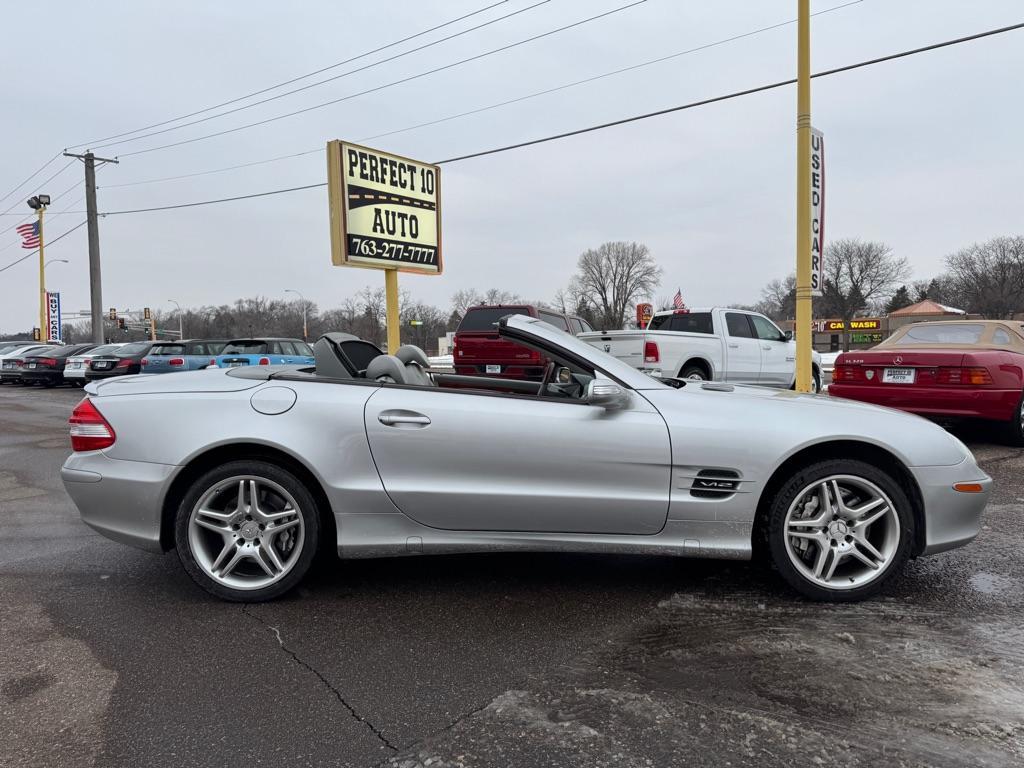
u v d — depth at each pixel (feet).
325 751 6.72
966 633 9.23
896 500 10.14
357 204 41.68
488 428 10.36
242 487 10.51
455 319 289.12
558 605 10.42
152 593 11.07
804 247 33.06
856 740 6.77
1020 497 16.60
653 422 10.32
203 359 50.90
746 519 10.21
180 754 6.68
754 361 40.52
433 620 9.90
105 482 10.49
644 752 6.61
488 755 6.61
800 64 32.58
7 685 8.07
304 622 9.87
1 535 14.60
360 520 10.48
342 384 10.89
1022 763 6.37
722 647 8.89
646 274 278.46
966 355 22.07
